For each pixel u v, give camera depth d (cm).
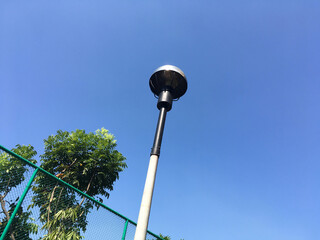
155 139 418
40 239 389
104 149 1132
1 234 333
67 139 1127
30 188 393
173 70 482
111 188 1126
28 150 1002
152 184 373
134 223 582
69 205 451
